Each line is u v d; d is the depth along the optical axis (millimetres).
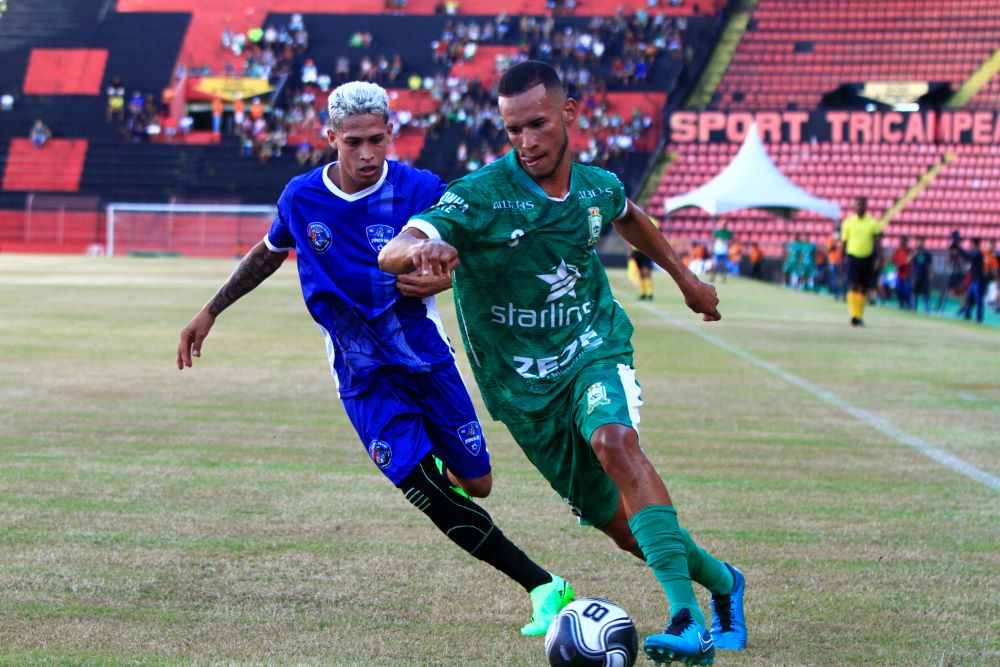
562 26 149875
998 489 19469
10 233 140125
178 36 155875
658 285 98625
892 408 29250
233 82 145000
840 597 13336
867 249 57156
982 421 27203
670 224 126938
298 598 13023
